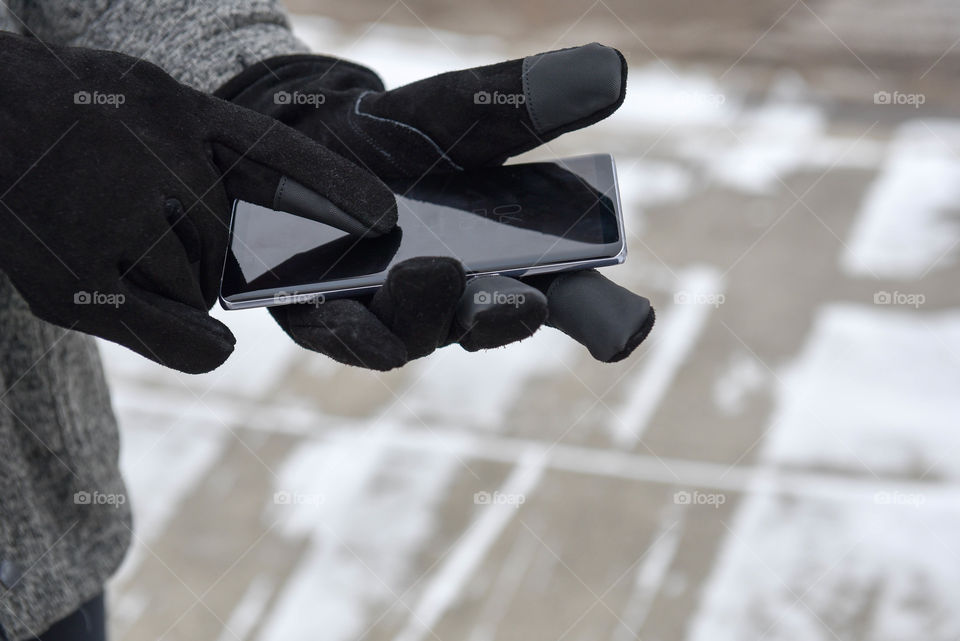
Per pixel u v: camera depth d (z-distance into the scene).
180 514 3.32
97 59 0.93
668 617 2.94
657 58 6.55
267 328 4.22
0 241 0.88
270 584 3.07
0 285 1.07
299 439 3.62
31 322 1.11
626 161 5.43
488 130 1.09
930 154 5.40
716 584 3.03
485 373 3.91
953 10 6.84
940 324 4.09
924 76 6.23
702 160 5.41
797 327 4.11
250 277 1.05
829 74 6.28
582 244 1.05
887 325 4.09
